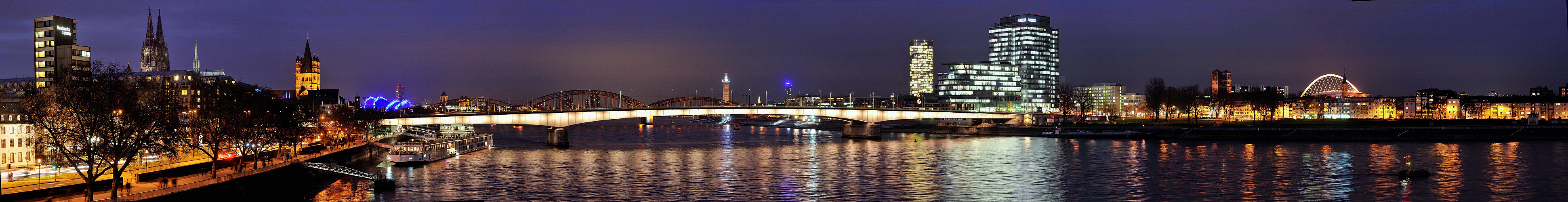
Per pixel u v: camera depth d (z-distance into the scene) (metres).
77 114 85.88
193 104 118.00
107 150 85.69
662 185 119.38
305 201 102.31
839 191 113.69
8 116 110.25
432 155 153.75
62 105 88.38
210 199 92.69
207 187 92.38
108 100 90.75
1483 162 140.88
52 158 95.50
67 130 85.69
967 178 127.31
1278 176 125.19
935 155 169.12
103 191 88.38
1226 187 114.81
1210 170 133.62
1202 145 195.38
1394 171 128.75
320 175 120.94
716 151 184.00
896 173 133.62
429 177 127.50
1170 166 142.00
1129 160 153.62
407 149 149.62
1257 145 191.75
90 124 85.19
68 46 160.62
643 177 128.62
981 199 106.38
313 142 169.38
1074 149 182.38
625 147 198.62
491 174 132.38
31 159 110.69
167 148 95.75
